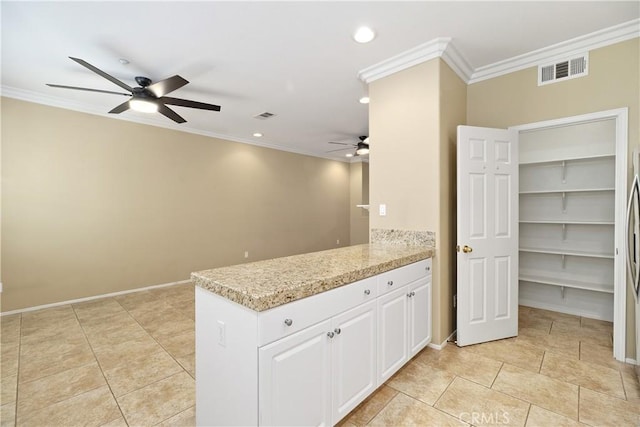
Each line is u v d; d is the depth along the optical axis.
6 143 3.37
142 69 2.86
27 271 3.53
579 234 3.21
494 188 2.57
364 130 5.15
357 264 1.81
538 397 1.83
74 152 3.83
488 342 2.57
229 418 1.34
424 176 2.52
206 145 5.23
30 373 2.20
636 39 2.23
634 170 2.12
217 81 3.15
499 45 2.46
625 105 2.27
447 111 2.58
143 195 4.46
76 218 3.86
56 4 1.93
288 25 2.17
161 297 4.12
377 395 1.87
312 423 1.41
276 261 1.92
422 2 1.93
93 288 4.00
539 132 3.41
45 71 2.93
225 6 1.96
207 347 1.48
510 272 2.64
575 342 2.56
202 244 5.18
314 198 7.21
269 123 4.71
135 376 2.16
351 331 1.63
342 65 2.78
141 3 1.92
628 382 1.96
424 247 2.51
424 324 2.35
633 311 2.20
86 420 1.71
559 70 2.55
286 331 1.28
